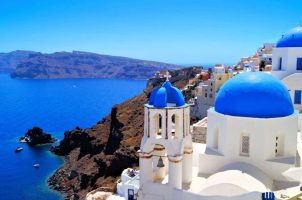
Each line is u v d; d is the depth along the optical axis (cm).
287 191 2444
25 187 7638
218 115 2875
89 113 19562
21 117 17938
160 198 2616
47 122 16438
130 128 8481
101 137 9438
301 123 3650
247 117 2709
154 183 2639
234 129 2750
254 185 2400
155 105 2572
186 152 2702
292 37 4291
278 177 2661
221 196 2302
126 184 4819
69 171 8300
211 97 8100
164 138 2572
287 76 4081
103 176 6944
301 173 2606
